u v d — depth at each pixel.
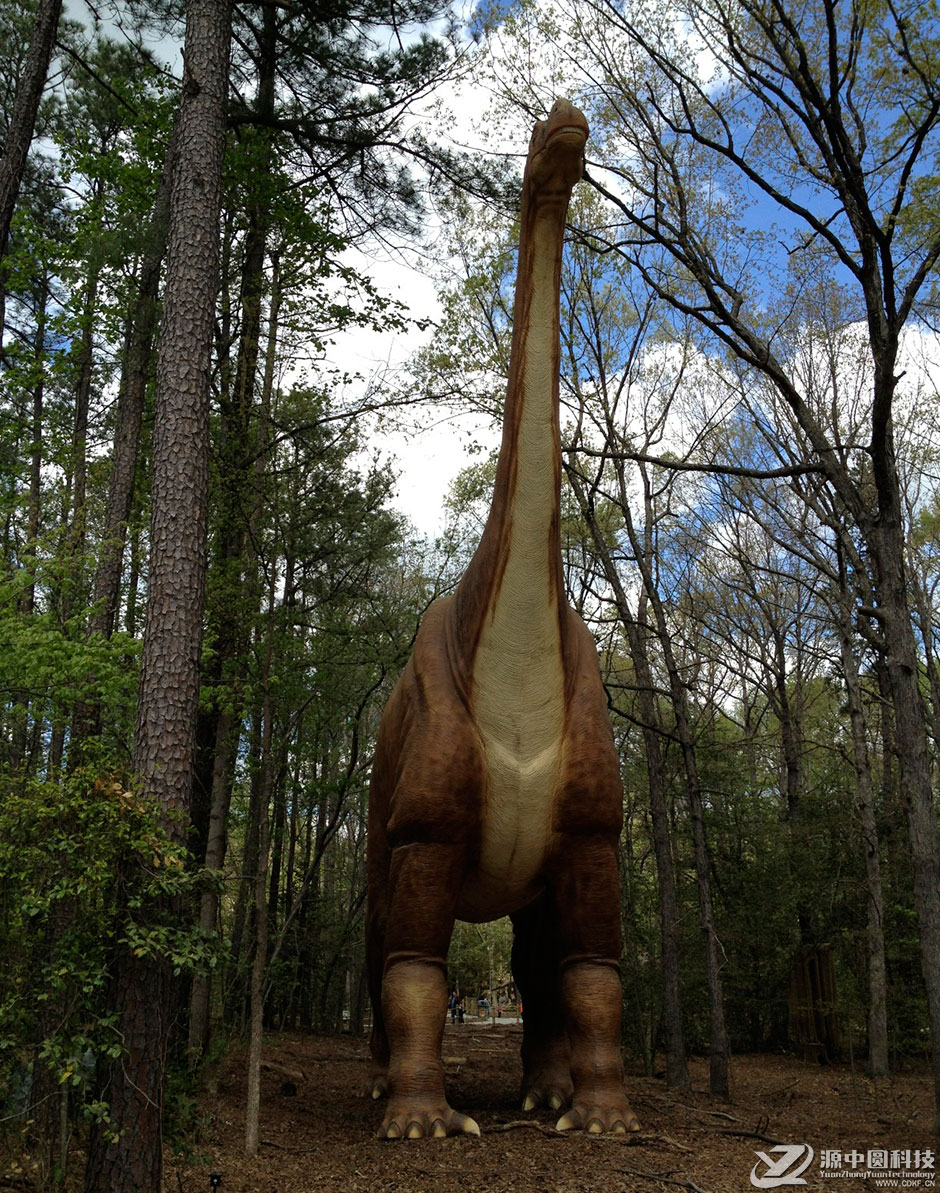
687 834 19.17
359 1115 8.80
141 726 6.16
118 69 13.04
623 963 15.09
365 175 11.83
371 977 9.59
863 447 8.86
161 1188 5.62
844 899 18.39
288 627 12.40
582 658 7.71
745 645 25.59
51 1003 5.80
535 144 6.92
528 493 7.18
